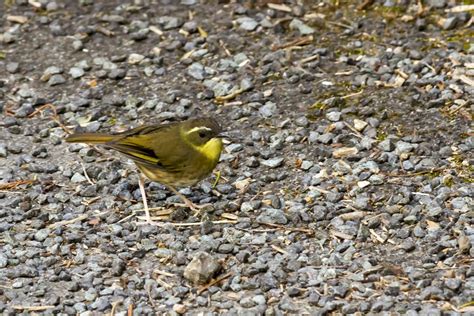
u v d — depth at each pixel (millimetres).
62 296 11586
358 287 11305
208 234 12539
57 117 15406
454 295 11117
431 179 13297
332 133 14461
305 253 12031
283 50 16516
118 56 16734
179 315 11133
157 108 15453
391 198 12906
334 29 16938
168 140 12766
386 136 14312
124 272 11930
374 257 11883
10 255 12273
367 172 13523
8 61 16781
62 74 16422
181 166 12773
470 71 15500
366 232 12289
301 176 13609
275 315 10969
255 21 17297
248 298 11297
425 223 12422
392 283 11352
